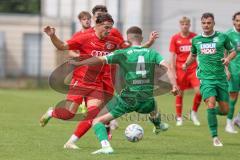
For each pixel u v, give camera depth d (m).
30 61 87.88
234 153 27.42
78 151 26.80
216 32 30.09
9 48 89.62
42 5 91.06
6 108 48.44
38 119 40.84
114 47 27.56
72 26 78.62
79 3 83.94
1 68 88.12
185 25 41.09
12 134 32.66
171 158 25.45
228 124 36.78
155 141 31.27
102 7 29.12
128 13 81.88
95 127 26.00
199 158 25.66
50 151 26.70
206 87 29.72
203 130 37.06
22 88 75.62
